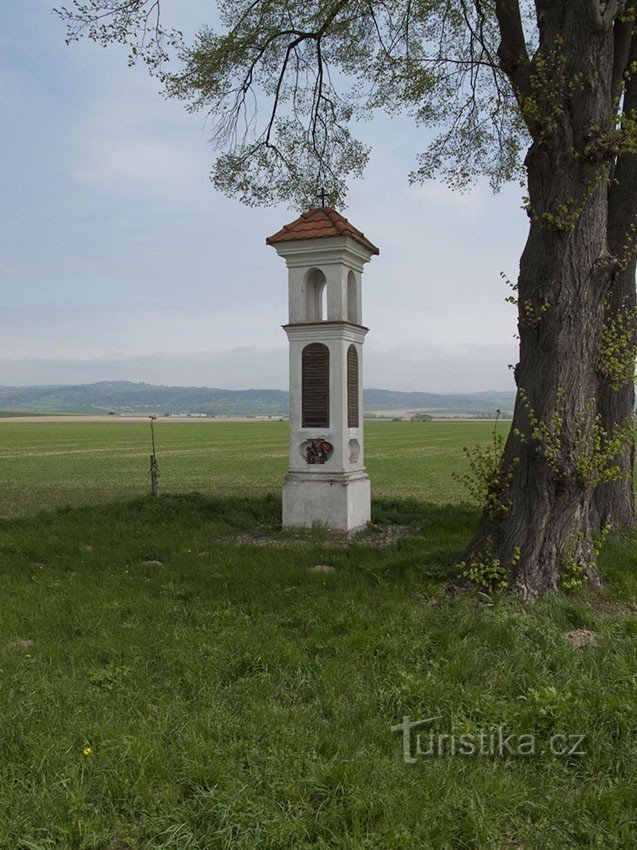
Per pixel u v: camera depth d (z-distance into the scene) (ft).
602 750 14.33
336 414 41.65
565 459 24.23
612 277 25.18
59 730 14.78
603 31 23.72
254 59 40.60
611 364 24.81
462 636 20.35
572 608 22.50
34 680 17.31
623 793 12.83
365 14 38.60
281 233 42.45
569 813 12.41
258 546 35.47
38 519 45.09
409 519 45.52
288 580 27.50
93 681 17.53
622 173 34.17
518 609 22.67
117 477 96.84
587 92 23.85
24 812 12.10
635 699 15.98
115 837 11.79
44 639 20.75
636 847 11.60
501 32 27.55
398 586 25.82
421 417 642.63
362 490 43.52
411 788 12.87
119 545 35.70
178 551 34.32
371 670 18.11
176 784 13.05
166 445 194.70
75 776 13.00
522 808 12.63
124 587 26.71
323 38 40.57
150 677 17.71
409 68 37.73
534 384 25.03
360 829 11.69
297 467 42.57
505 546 25.38
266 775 13.12
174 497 51.37
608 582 26.35
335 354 41.65
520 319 25.66
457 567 26.73
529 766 13.96
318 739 14.46
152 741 14.10
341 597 24.50
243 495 70.90
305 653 19.33
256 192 45.37
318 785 12.91
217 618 22.27
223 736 14.56
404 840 11.41
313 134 44.86
